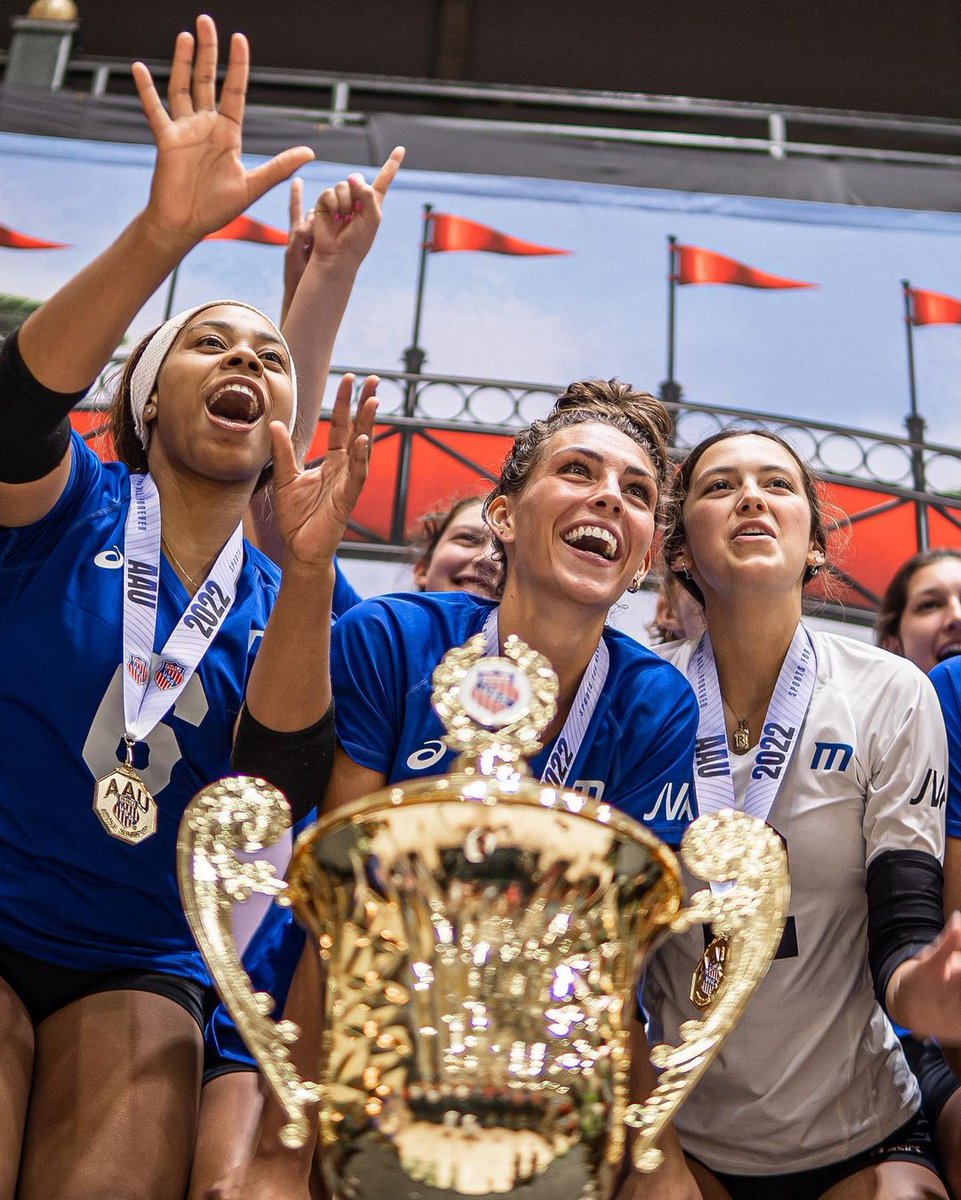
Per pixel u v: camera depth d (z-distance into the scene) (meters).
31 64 4.82
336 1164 1.36
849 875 2.41
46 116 4.31
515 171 4.38
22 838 2.19
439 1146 1.33
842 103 5.52
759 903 1.59
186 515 2.48
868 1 5.65
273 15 5.57
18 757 2.21
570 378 4.09
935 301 4.25
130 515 2.42
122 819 2.17
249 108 4.50
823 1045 2.34
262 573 2.57
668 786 2.26
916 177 4.44
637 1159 1.46
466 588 3.33
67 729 2.22
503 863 1.40
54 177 4.23
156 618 2.35
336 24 5.57
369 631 2.21
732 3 5.64
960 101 5.53
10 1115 1.97
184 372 2.45
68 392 2.06
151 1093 2.02
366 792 2.10
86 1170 1.92
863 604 3.88
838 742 2.49
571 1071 1.36
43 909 2.16
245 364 2.44
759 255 4.28
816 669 2.59
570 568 2.16
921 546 3.96
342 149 4.39
